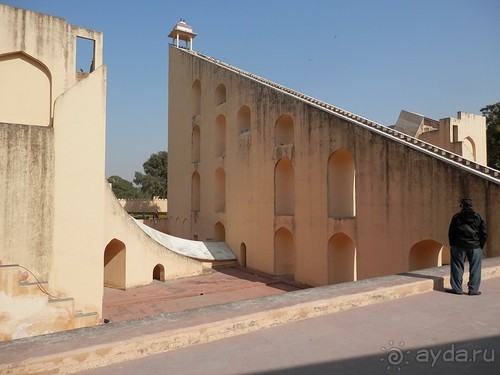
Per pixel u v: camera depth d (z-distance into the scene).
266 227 15.51
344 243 12.79
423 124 18.16
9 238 7.81
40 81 9.48
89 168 8.78
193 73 21.70
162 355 3.20
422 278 5.36
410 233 9.73
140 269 13.56
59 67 9.61
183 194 22.48
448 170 8.91
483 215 8.20
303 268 13.51
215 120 19.44
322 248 12.59
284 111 14.52
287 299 4.29
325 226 12.48
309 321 4.02
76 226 8.56
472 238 5.00
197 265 15.50
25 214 7.98
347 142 11.69
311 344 3.43
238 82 17.53
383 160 10.50
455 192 8.77
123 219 12.98
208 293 12.66
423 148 10.10
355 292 4.57
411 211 9.73
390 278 5.38
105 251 13.66
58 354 2.82
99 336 3.18
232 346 3.39
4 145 7.81
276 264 15.04
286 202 15.36
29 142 8.07
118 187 48.00
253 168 16.39
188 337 3.38
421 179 9.50
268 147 15.44
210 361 3.09
